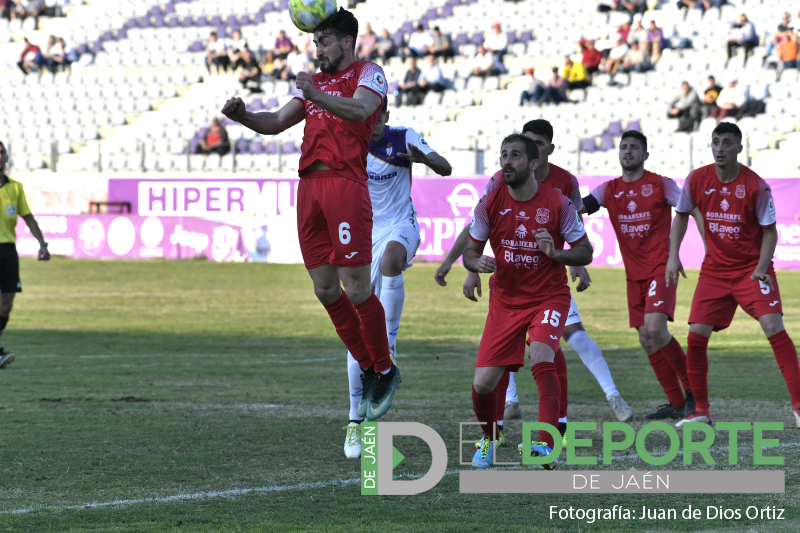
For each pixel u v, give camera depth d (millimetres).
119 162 66750
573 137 60156
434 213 54031
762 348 25641
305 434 14148
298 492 10812
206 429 14445
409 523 9531
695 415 15203
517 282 12383
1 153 22438
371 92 11734
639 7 69625
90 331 29141
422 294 42031
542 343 11914
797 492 10844
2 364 21266
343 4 78500
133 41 80312
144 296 40406
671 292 16328
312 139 12148
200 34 80188
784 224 48625
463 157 59062
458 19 74688
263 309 35906
